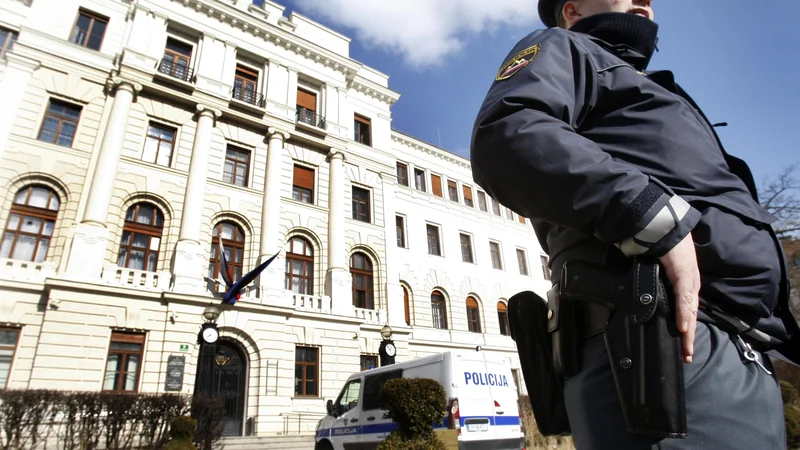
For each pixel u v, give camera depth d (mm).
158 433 10430
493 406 9273
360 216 22094
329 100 22328
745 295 948
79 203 14891
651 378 823
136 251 15523
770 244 1055
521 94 1044
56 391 9617
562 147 930
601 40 1334
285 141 20156
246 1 21156
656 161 1059
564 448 12266
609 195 880
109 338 13867
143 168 16266
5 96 14695
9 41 15680
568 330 1097
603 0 1504
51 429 9609
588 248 1086
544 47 1200
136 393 10445
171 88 17672
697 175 1045
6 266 13250
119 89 16438
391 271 21547
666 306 849
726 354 912
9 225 13867
